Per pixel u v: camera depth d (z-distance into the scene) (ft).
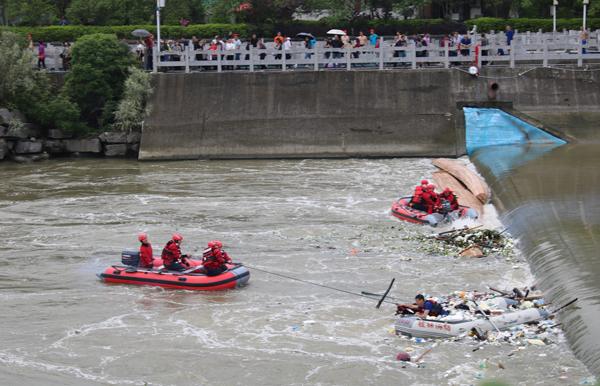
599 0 194.70
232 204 114.11
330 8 191.72
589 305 69.21
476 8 207.21
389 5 193.06
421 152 147.13
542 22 191.21
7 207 114.42
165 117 151.23
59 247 95.91
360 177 130.00
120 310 76.95
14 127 147.84
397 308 74.64
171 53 154.40
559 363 63.41
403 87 150.61
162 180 130.82
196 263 85.51
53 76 159.22
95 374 64.44
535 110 148.97
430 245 94.27
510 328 69.77
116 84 156.76
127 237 99.55
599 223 91.09
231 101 151.74
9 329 72.74
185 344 69.21
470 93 150.00
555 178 113.39
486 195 111.65
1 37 159.53
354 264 88.53
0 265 89.71
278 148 149.18
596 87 149.79
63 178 133.49
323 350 67.62
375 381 62.34
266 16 191.31
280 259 90.68
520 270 84.84
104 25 198.39
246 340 69.82
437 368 63.87
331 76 151.33
